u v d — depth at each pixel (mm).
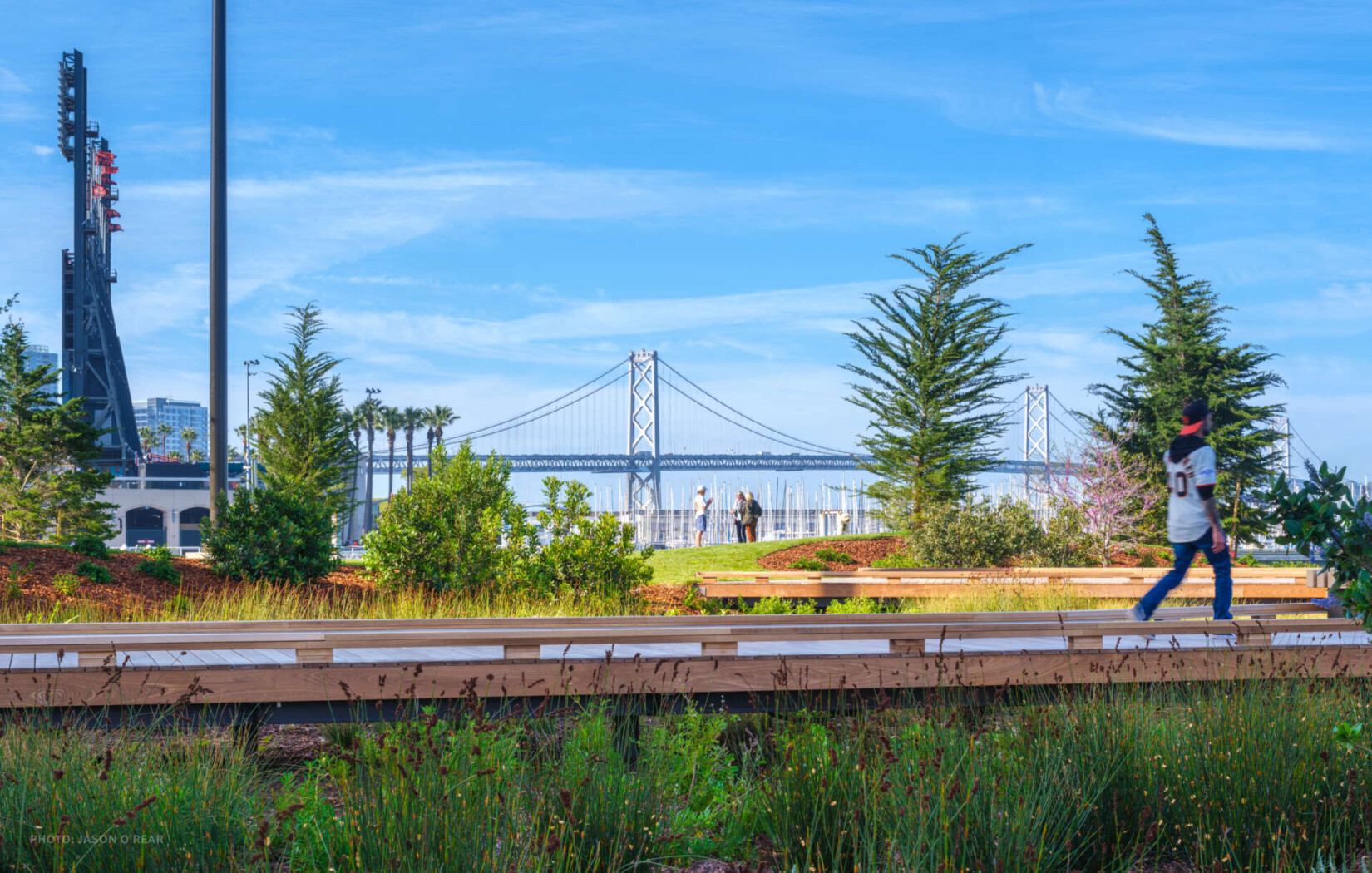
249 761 5254
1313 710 5227
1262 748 4762
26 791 3924
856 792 4293
